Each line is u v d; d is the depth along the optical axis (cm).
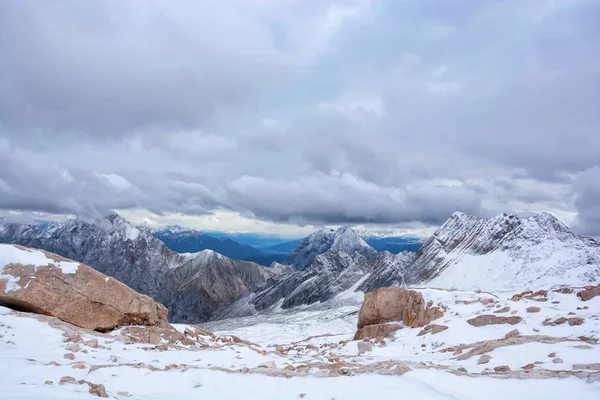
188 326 3997
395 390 1442
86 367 1931
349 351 3195
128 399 1457
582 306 3078
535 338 2330
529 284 15412
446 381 1503
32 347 2403
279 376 1716
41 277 3303
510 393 1383
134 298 3578
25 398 1295
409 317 3750
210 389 1583
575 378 1470
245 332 10031
